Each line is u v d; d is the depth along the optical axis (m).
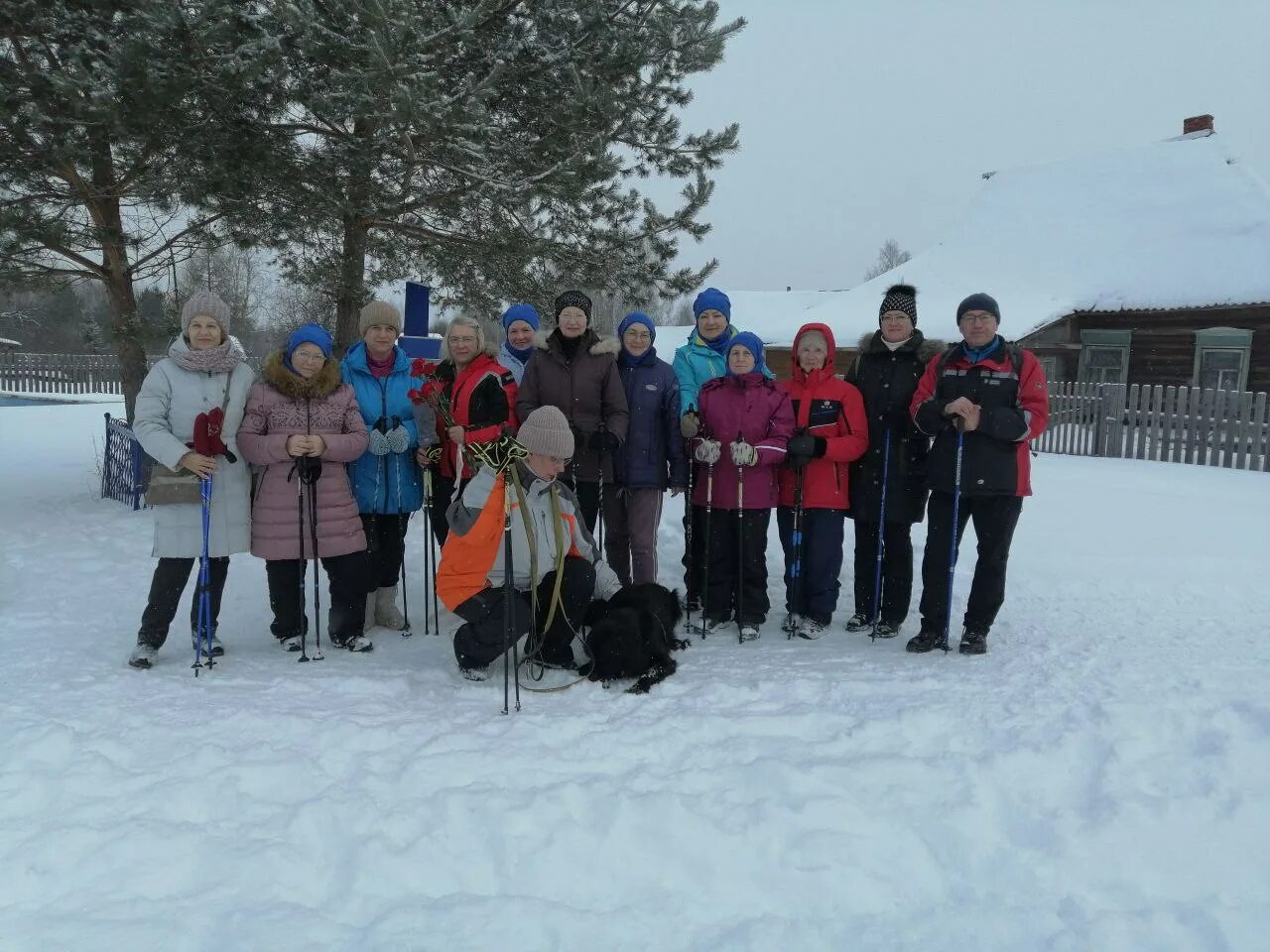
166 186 7.01
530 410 4.71
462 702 3.67
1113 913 2.28
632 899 2.37
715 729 3.35
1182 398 11.18
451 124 6.33
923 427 4.37
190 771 2.94
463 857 2.51
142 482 8.13
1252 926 2.22
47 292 8.70
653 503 4.84
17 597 5.34
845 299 19.45
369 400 4.56
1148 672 3.90
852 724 3.38
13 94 6.05
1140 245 17.06
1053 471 10.16
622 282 8.64
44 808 2.71
